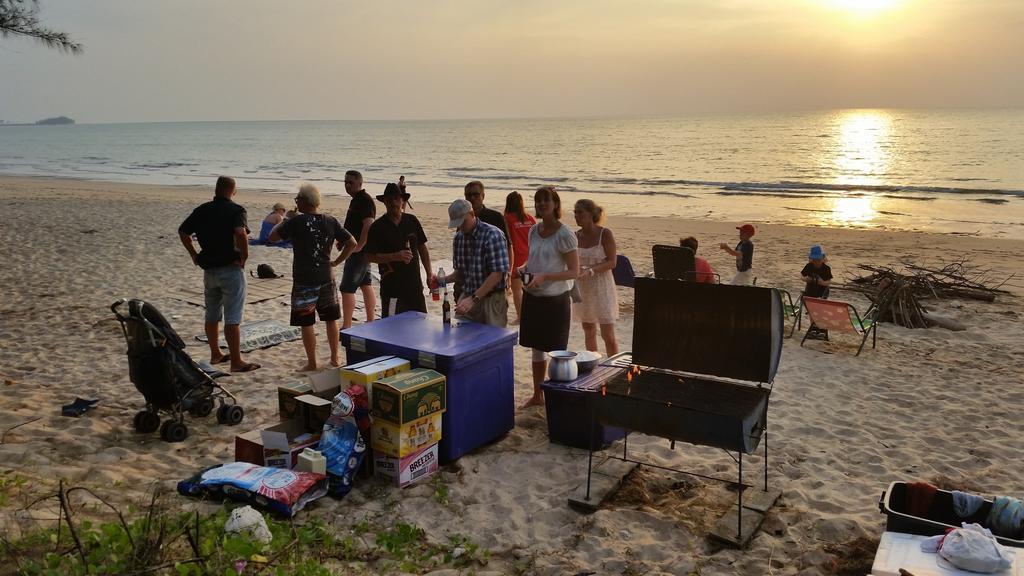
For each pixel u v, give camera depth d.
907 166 44.94
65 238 16.67
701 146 74.38
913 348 8.80
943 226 21.62
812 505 4.79
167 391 5.53
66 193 32.78
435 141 107.75
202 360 7.71
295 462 4.83
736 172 43.19
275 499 4.35
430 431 5.07
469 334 5.67
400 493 4.82
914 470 5.39
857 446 5.83
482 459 5.41
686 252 8.61
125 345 8.30
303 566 3.71
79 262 13.70
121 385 6.91
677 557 4.13
